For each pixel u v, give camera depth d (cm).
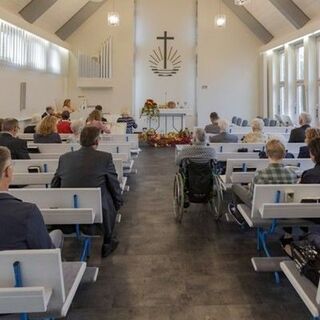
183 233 393
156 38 1217
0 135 420
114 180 317
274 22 1068
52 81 1083
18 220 162
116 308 251
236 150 505
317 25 854
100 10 1187
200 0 1202
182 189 419
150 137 1115
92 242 365
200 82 1224
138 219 438
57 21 1051
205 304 256
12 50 795
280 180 297
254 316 242
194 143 430
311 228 307
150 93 1234
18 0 809
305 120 540
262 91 1215
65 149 489
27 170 384
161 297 265
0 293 150
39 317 165
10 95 801
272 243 359
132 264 320
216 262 323
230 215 424
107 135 623
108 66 1185
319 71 930
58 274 156
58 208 262
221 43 1219
